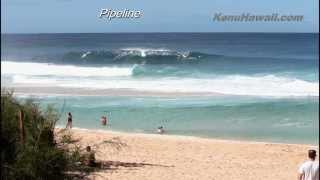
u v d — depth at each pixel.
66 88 45.03
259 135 28.83
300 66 61.22
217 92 42.47
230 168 19.20
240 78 50.44
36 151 9.70
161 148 22.81
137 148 22.38
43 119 10.50
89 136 24.84
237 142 25.45
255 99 39.16
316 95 40.81
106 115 34.09
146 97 40.31
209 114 34.22
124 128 30.48
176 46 102.50
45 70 57.62
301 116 33.59
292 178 17.94
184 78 51.03
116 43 112.94
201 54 66.06
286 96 40.50
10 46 105.75
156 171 17.91
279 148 23.98
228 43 105.88
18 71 57.28
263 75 53.28
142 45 106.56
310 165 12.18
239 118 33.12
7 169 9.48
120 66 62.91
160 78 51.59
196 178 17.28
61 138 11.21
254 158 21.47
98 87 45.47
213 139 26.75
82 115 34.09
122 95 41.34
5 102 10.48
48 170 9.85
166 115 34.00
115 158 19.58
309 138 28.02
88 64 69.00
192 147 23.53
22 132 9.71
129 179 16.39
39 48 102.06
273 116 33.62
